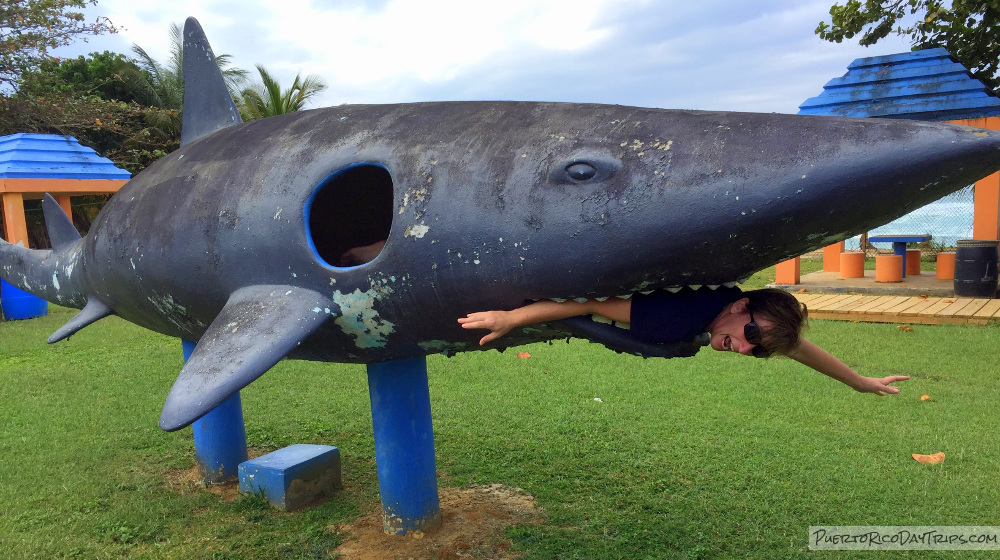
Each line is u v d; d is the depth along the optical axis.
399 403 3.23
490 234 2.11
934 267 14.22
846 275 11.87
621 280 2.05
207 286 2.58
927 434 4.48
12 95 16.19
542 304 2.16
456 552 3.16
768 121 1.99
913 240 11.73
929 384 5.64
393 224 2.23
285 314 2.26
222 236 2.49
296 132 2.58
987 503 3.51
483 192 2.13
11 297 10.10
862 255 11.80
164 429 1.92
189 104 3.42
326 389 5.99
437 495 3.39
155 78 26.95
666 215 1.93
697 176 1.92
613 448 4.41
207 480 4.07
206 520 3.58
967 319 8.09
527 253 2.07
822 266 15.62
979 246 9.55
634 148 2.03
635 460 4.21
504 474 4.07
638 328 2.19
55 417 5.29
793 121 1.96
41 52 16.02
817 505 3.56
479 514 3.54
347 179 3.05
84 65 25.98
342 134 2.45
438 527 3.38
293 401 5.65
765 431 4.61
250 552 3.24
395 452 3.26
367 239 3.44
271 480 3.71
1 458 4.44
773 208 1.86
